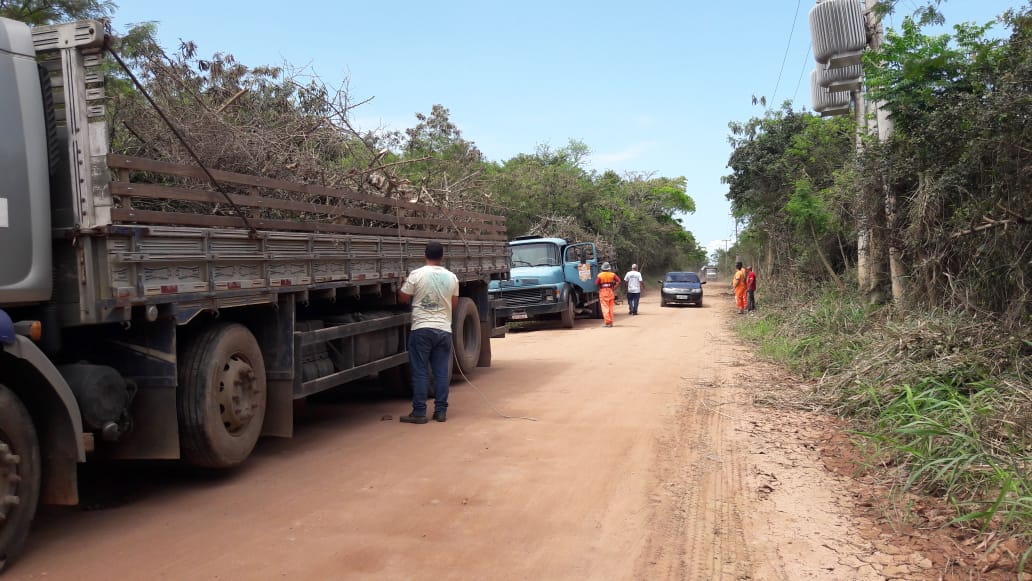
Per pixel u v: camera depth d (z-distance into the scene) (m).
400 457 5.92
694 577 3.67
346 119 8.22
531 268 18.44
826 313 12.74
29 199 4.08
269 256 5.59
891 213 11.24
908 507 4.59
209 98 7.27
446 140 14.90
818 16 13.45
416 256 8.50
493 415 7.63
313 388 6.29
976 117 8.39
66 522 4.38
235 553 3.90
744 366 11.18
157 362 4.69
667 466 5.66
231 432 5.30
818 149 19.44
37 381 3.78
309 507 4.68
